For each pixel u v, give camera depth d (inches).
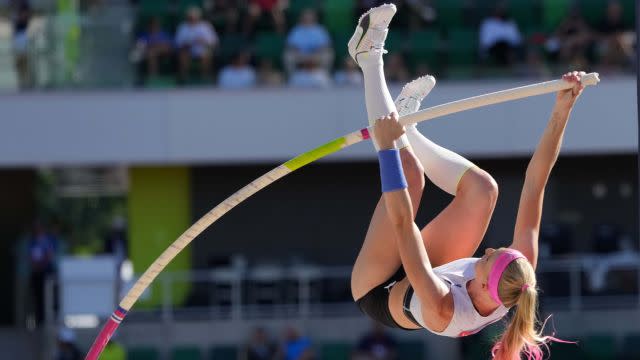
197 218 1401.3
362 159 1353.3
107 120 1311.5
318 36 1325.0
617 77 1321.4
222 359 1227.9
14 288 1425.9
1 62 1291.8
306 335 1253.1
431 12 1347.2
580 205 1416.1
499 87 1293.1
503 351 409.7
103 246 1619.1
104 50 1305.4
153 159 1317.7
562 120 434.9
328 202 1416.1
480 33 1321.4
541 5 1378.0
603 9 1376.7
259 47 1336.1
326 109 1321.4
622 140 1323.8
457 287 423.5
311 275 1268.5
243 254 1407.5
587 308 1247.5
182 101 1317.7
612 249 1299.2
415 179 451.5
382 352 1205.7
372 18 459.5
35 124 1301.7
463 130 1312.7
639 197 1392.7
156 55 1311.5
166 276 1259.2
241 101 1321.4
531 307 403.9
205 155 1321.4
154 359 1227.9
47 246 1266.0
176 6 1343.5
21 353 1248.2
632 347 1230.3
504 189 1387.8
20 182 1453.0
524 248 432.5
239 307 1257.4
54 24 1290.6
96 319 1245.7
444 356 1229.7
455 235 453.4
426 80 494.0
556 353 1235.2
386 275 454.3
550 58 1304.1
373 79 459.2
